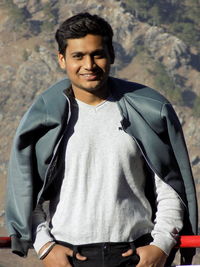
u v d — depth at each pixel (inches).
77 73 156.8
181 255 161.3
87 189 154.8
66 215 154.8
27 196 155.2
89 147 156.0
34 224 158.4
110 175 154.9
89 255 152.4
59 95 160.6
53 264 152.9
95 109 159.3
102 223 152.9
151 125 158.1
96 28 154.9
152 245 153.0
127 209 155.4
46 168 157.2
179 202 158.4
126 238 153.5
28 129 156.2
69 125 158.2
